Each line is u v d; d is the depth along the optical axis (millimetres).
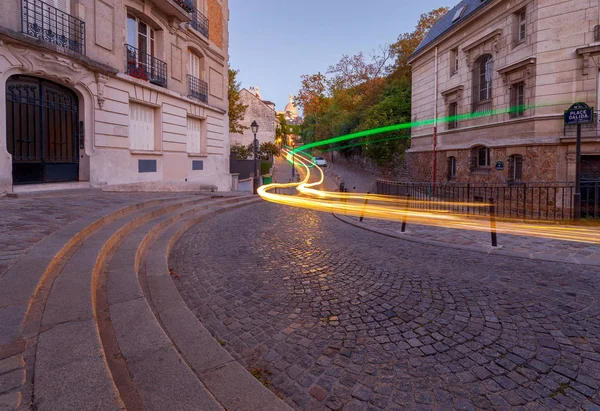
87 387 1884
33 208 6816
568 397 2441
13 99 8789
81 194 9789
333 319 3672
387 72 31359
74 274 3504
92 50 10531
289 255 6238
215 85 18438
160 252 5820
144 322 2941
